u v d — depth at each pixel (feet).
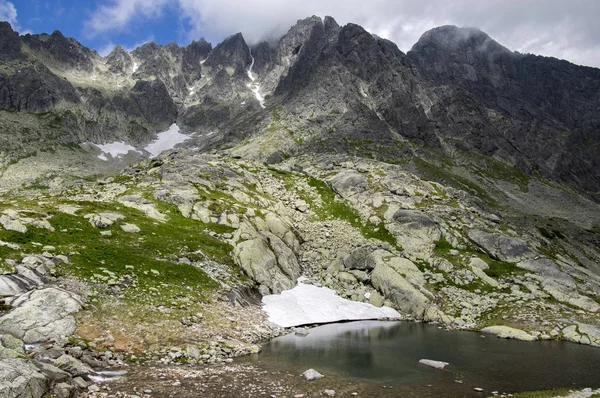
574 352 139.13
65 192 270.87
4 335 93.25
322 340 145.28
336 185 373.81
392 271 219.61
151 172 341.00
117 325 115.24
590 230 572.92
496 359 126.62
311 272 239.30
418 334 162.61
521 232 306.35
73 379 80.94
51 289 117.29
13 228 152.76
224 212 257.96
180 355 107.55
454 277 226.79
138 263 161.58
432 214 296.10
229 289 172.04
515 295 208.44
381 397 88.69
